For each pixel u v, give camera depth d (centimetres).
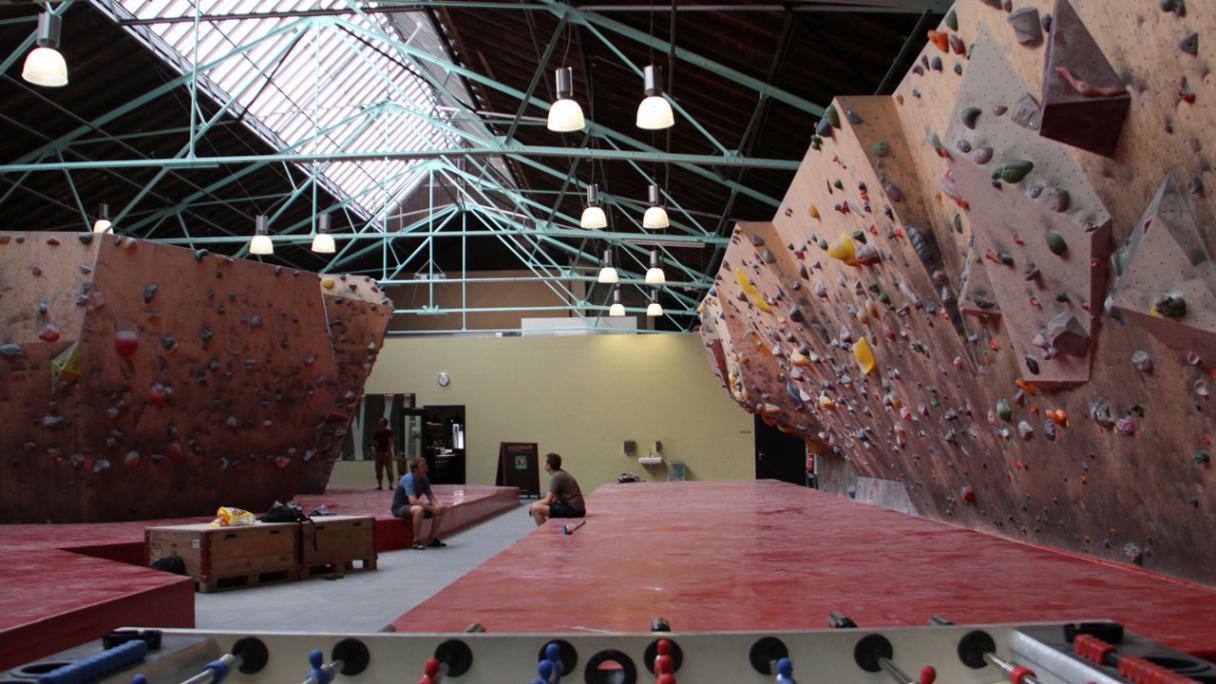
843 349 867
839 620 215
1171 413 396
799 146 1179
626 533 859
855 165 558
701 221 1798
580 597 491
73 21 1248
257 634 191
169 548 864
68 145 1482
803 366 1082
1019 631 188
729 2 869
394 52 1672
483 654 188
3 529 966
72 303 989
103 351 1009
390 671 187
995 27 380
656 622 207
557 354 2330
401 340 2352
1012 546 681
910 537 768
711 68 954
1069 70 326
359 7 1289
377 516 1209
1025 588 486
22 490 1018
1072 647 175
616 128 1421
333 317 1631
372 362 1702
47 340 981
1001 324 498
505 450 2164
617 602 473
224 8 1409
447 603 477
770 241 909
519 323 2794
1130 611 411
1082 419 478
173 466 1102
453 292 2825
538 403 2320
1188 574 475
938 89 455
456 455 2317
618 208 1894
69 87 1374
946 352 604
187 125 1600
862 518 970
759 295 1050
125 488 1055
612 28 973
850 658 187
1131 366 404
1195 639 351
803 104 938
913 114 500
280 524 909
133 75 1425
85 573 612
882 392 821
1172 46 290
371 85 1800
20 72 1302
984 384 571
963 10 399
